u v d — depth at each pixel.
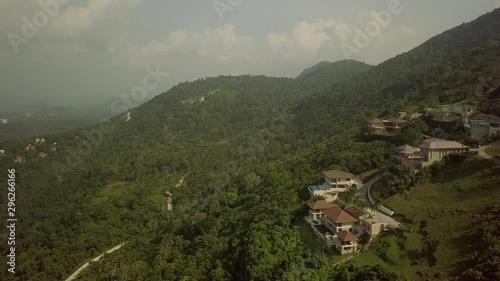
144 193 134.38
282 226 67.00
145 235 109.56
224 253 69.81
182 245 86.19
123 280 76.81
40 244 106.50
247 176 106.62
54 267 93.62
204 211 103.44
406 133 85.25
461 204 58.03
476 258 47.03
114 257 93.25
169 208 130.38
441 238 53.16
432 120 92.75
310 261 54.44
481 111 89.06
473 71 129.88
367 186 74.00
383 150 83.44
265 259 57.50
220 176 137.12
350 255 55.38
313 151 107.56
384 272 48.12
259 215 73.12
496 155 66.50
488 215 52.91
